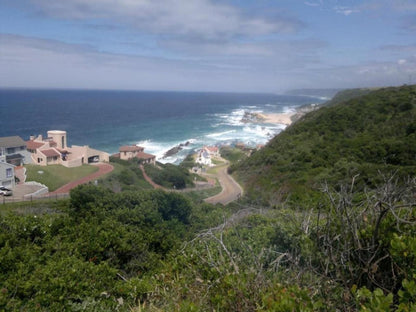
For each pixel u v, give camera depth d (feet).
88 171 125.39
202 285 11.91
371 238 9.54
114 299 15.28
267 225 21.01
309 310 7.37
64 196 95.86
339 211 9.98
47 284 14.83
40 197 93.61
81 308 14.12
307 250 10.43
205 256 14.73
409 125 85.61
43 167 121.80
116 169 132.05
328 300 8.63
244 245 12.94
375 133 93.04
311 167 84.69
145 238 26.76
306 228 11.35
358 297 7.91
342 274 9.18
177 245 27.07
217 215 46.09
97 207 39.60
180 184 119.34
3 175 96.58
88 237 22.26
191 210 50.14
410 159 67.56
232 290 9.49
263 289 9.50
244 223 24.08
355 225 9.45
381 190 10.32
